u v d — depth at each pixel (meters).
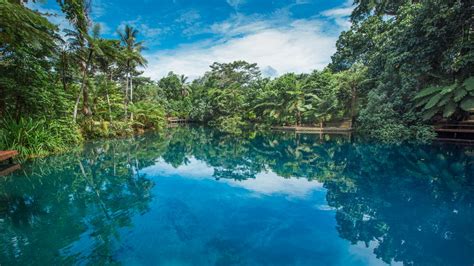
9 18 5.14
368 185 5.51
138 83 32.09
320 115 20.75
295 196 4.91
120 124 18.17
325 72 24.64
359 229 3.41
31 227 3.52
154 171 7.35
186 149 12.03
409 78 12.18
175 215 3.98
